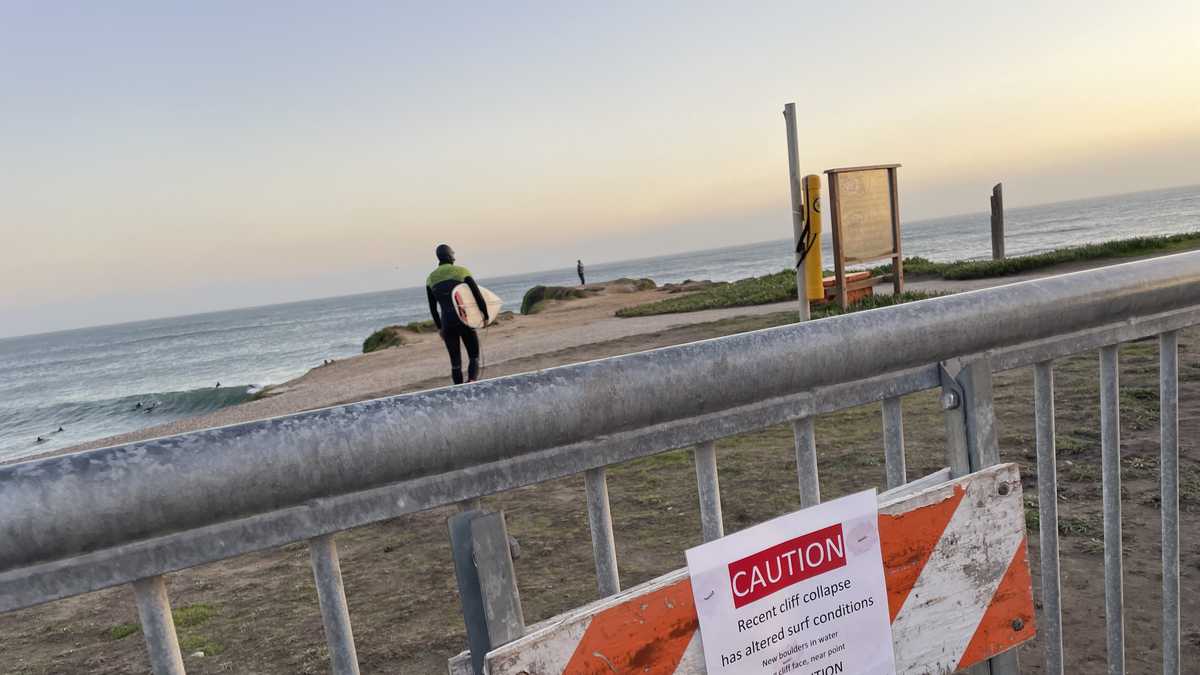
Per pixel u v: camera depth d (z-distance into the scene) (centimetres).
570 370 110
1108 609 175
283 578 454
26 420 4053
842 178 1240
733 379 120
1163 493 179
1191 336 770
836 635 126
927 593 135
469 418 102
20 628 429
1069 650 276
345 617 103
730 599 117
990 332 144
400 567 443
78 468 85
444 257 1102
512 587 107
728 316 1606
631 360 113
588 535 448
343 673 104
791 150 1012
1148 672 258
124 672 360
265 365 6731
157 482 87
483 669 106
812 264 1041
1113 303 158
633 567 393
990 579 141
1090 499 402
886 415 143
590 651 107
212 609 414
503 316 3212
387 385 1423
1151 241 1723
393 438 98
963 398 145
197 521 91
